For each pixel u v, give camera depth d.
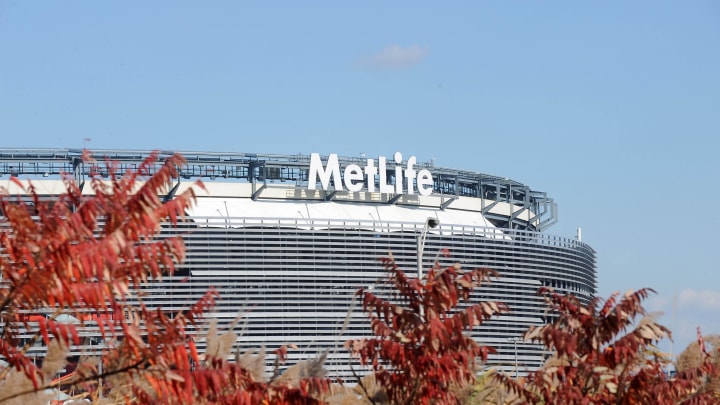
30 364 15.09
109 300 14.45
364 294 24.52
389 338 25.16
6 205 14.18
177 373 15.66
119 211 14.66
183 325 16.52
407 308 25.25
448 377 23.72
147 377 15.67
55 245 14.01
